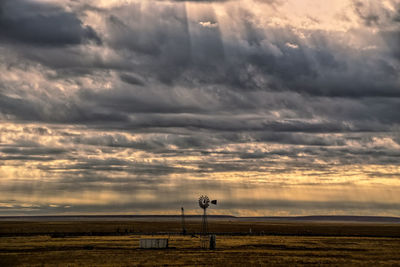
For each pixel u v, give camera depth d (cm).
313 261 6994
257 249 8975
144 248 8906
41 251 8375
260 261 6888
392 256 7900
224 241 11150
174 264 6450
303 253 8262
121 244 9994
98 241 10950
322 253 8306
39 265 6372
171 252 8175
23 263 6600
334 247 9675
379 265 6675
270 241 11275
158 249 8788
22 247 9244
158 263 6544
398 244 10662
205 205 11994
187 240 11375
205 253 8000
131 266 6241
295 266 6419
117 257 7312
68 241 10962
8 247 9238
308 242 11100
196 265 6353
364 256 7856
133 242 10600
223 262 6706
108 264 6444
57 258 7200
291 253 8238
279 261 6931
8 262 6725
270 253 8144
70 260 6925
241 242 10794
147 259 7031
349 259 7369
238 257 7400
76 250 8606
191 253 8000
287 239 12225
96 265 6334
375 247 9775
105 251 8350
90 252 8162
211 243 8931
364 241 11669
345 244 10569
